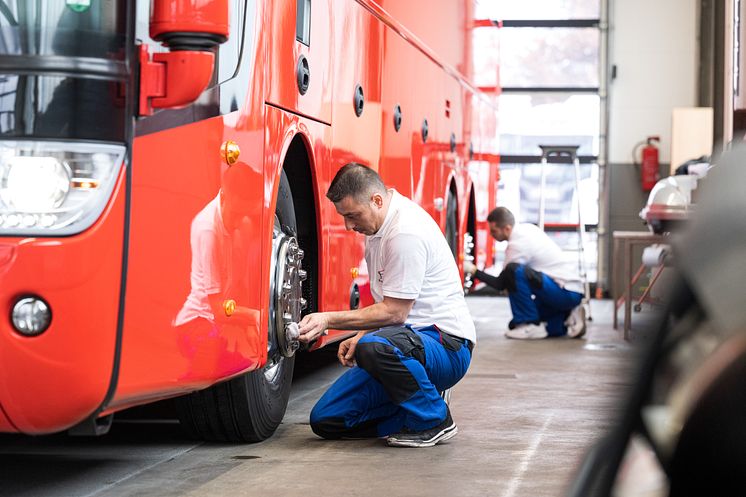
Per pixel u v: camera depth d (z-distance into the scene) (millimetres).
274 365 4191
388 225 4062
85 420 2652
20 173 2447
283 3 3785
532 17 16828
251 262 3436
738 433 668
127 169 2559
